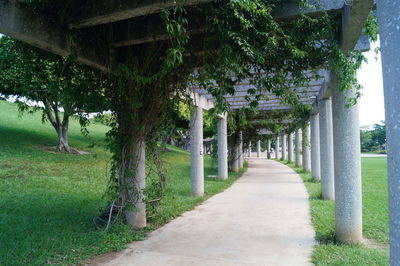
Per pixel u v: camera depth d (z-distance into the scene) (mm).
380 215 5918
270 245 4344
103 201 6852
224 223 5598
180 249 4172
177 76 4914
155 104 5145
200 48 4316
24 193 7172
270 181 12172
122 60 4879
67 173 10281
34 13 3395
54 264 3463
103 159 14078
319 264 3527
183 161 19016
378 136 57812
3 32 3160
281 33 3627
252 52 3371
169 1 3141
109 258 3805
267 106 11383
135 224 5098
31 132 16844
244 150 19562
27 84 4570
